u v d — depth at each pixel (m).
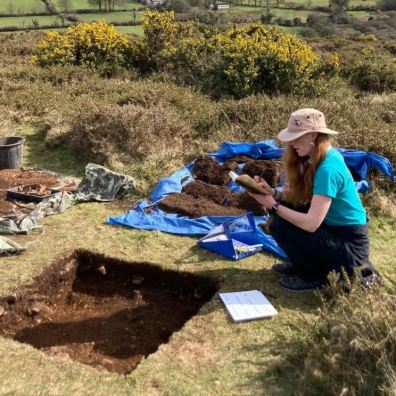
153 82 9.95
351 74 12.44
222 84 10.02
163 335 3.53
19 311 3.57
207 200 5.07
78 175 5.97
